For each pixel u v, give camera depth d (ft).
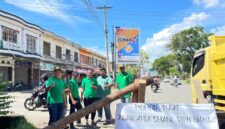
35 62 150.61
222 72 33.24
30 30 149.28
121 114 17.85
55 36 185.98
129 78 44.60
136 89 17.89
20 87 129.39
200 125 17.99
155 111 17.94
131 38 88.69
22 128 33.71
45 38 170.60
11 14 129.59
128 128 17.74
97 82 41.42
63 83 33.19
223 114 30.99
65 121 17.08
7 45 126.00
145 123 17.80
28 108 59.00
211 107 18.21
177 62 393.50
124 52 88.99
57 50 193.57
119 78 44.70
